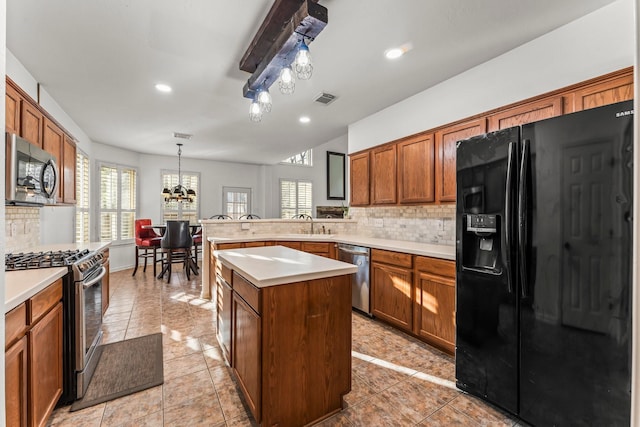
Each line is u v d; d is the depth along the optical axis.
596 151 1.34
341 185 9.57
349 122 4.15
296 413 1.56
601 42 1.90
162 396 1.86
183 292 4.23
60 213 3.95
